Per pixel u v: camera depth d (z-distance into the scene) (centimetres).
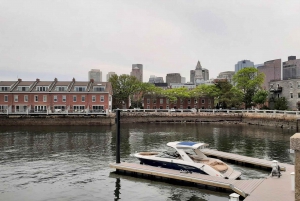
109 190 1664
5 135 4219
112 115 6156
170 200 1509
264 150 2945
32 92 7044
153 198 1538
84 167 2195
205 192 1603
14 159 2498
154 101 9431
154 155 2059
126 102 9431
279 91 8150
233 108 8875
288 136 4131
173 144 2009
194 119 7288
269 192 1388
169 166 1917
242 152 2836
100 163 2330
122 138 3928
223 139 3825
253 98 7900
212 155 2509
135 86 8938
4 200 1507
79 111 6556
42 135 4228
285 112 5612
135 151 2897
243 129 5259
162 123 6831
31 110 6372
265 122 6203
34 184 1775
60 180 1858
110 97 7575
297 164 532
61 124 6047
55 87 7219
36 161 2417
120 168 1977
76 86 7231
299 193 528
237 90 8369
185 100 9500
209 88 8938
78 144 3350
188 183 1722
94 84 7512
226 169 1819
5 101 7012
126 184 1767
